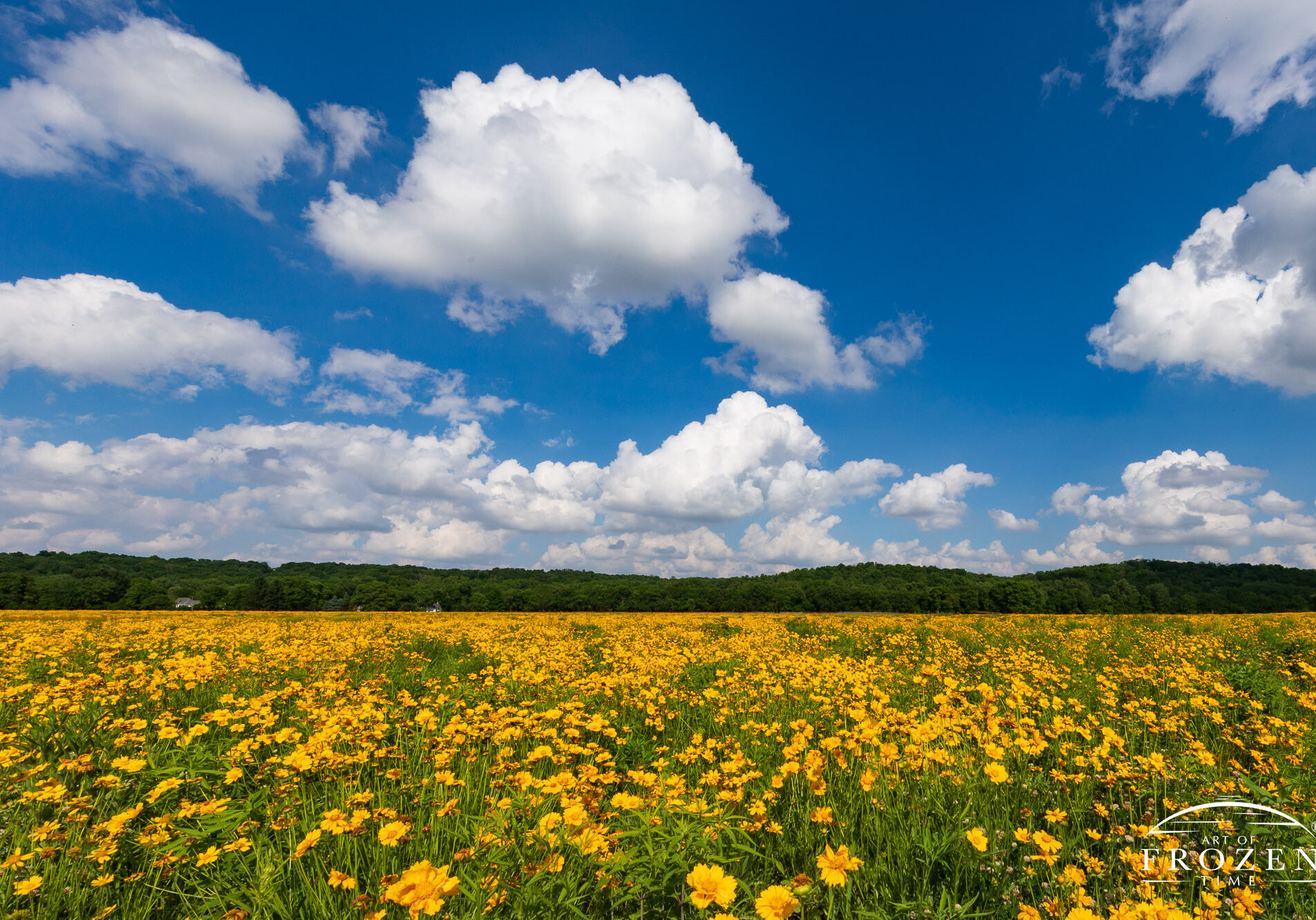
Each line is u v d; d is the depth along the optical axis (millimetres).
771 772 4418
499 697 6711
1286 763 4566
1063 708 6582
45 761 4246
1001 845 3305
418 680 8539
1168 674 7863
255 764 4258
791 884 2605
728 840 3215
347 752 4496
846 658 9891
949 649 11625
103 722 4891
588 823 2912
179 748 4340
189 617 31438
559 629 19750
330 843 3117
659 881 2785
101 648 10781
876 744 4363
